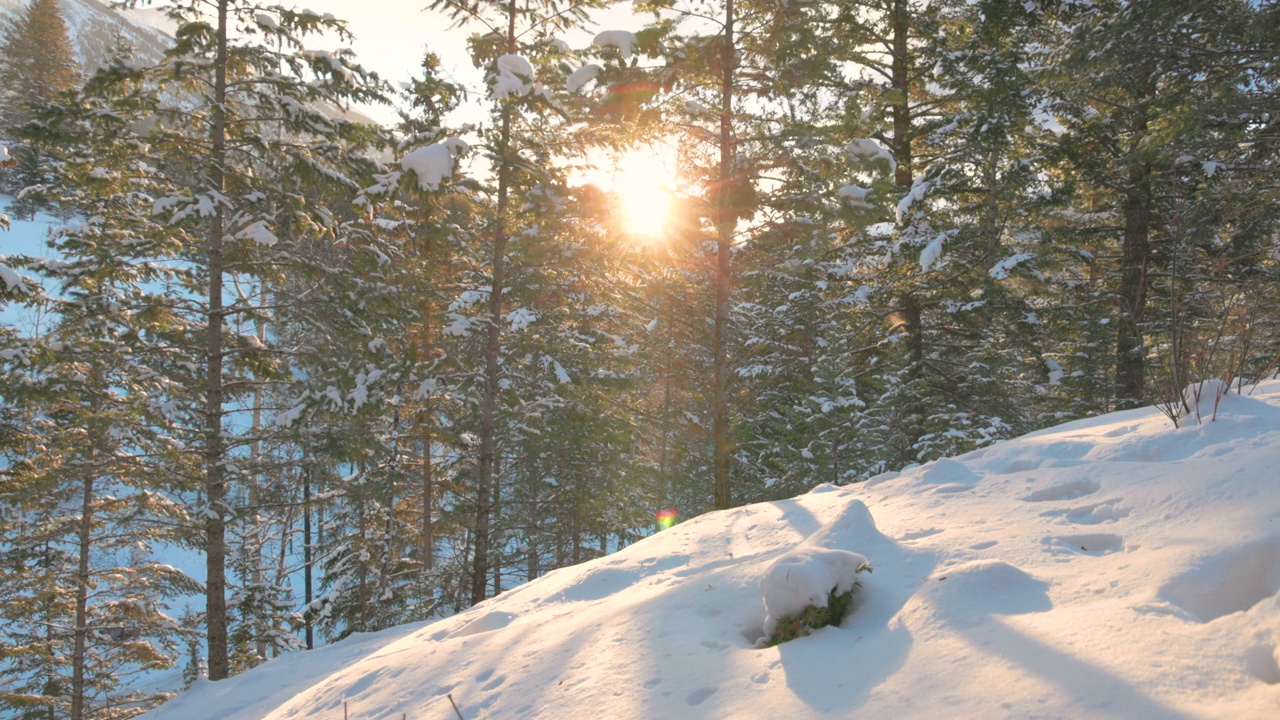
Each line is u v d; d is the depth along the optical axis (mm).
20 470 13117
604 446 18984
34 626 15188
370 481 15297
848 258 16250
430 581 17000
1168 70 11703
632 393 20547
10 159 10523
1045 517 3619
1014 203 13859
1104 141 14258
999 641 2438
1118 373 13891
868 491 5457
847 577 3252
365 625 17281
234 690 7898
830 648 2859
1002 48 13664
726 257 11688
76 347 11344
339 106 11617
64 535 14188
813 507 5559
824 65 10688
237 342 12656
